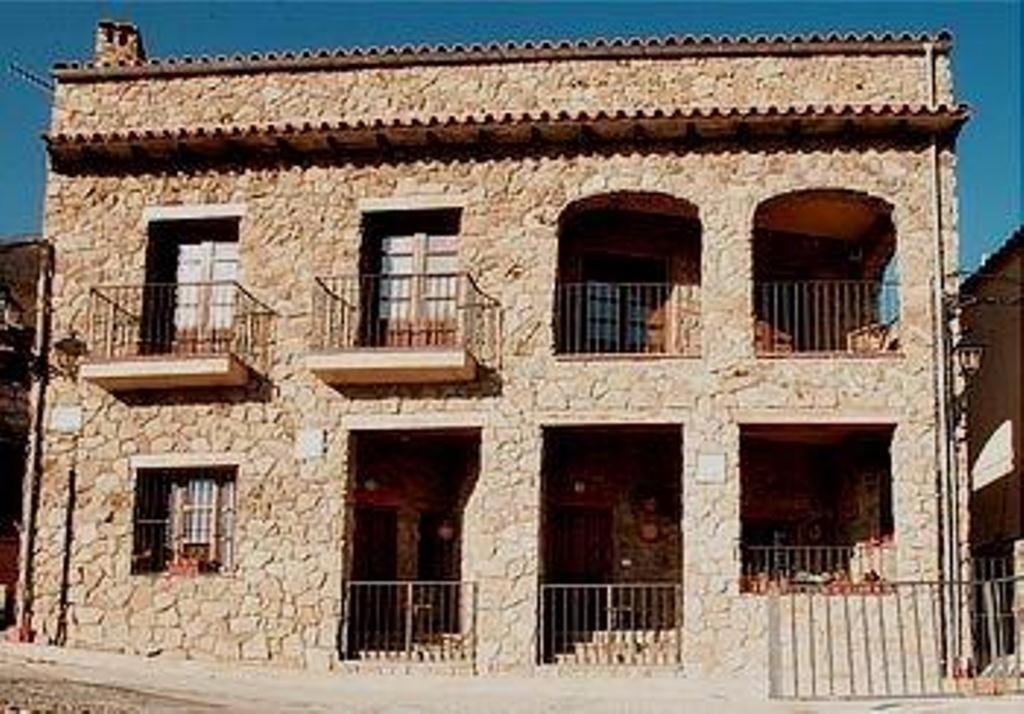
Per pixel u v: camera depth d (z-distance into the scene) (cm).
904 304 2164
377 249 2314
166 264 2338
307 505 2169
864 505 2334
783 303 2438
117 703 1584
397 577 2334
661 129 2195
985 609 2028
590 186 2223
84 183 2323
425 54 2311
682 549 2209
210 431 2214
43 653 2034
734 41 2272
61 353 2264
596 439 2355
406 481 2370
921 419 2128
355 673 2038
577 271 2397
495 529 2130
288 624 2128
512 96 2291
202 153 2298
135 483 2214
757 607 2056
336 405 2198
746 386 2152
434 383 2191
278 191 2281
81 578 2191
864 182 2198
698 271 2403
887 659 1823
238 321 2238
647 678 2008
